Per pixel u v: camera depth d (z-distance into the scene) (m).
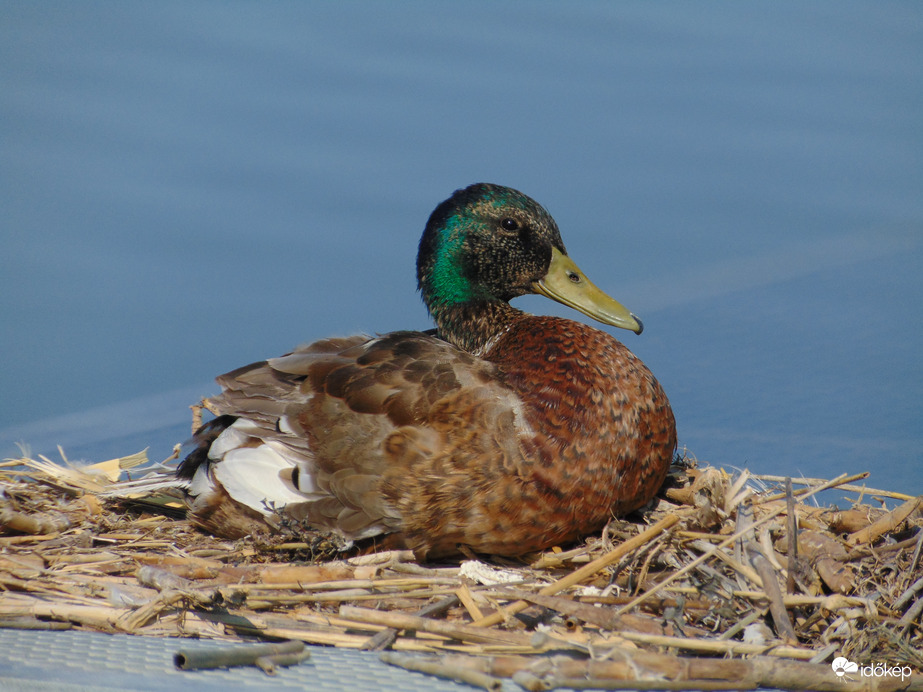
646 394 7.52
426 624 6.12
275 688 5.36
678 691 5.60
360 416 7.32
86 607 6.37
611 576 6.86
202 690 5.27
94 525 8.00
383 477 7.13
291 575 6.79
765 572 6.76
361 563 6.94
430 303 9.04
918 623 6.54
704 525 7.43
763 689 5.66
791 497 7.15
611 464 7.23
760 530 7.25
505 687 5.55
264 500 7.40
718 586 6.79
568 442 7.11
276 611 6.55
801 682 5.66
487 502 7.04
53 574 6.94
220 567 6.96
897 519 7.26
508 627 6.32
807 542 7.25
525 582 6.88
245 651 5.72
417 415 7.23
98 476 8.79
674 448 7.91
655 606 6.66
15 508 8.05
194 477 7.94
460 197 8.85
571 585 6.74
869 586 6.88
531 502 7.07
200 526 7.92
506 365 7.61
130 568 7.07
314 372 7.74
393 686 5.46
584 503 7.20
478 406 7.19
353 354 7.82
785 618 6.44
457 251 8.79
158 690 5.25
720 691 5.62
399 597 6.57
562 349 7.52
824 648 6.19
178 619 6.34
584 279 8.72
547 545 7.35
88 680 5.36
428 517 7.09
